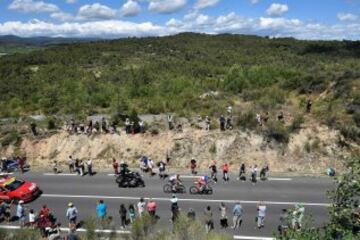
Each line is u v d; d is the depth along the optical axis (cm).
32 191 2850
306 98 4041
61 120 4122
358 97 3700
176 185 2847
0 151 3781
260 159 3319
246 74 4959
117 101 4531
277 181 2994
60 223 2483
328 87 4084
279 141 3394
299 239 1105
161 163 3159
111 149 3609
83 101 4756
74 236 1964
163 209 2584
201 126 3628
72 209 2353
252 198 2692
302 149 3325
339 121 3491
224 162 3350
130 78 5866
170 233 1705
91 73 6800
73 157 3631
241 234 2230
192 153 3438
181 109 4131
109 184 3081
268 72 4888
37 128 3975
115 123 3875
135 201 2734
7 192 2816
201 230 1675
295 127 3466
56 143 3750
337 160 3238
